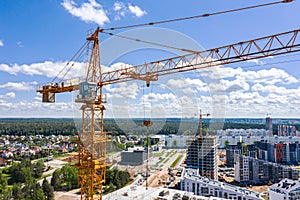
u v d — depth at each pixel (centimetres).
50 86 4434
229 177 8969
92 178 3300
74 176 7388
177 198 4650
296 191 5103
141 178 7112
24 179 8050
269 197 5559
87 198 3372
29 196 6109
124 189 5128
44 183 6575
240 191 5344
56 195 6850
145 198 4612
